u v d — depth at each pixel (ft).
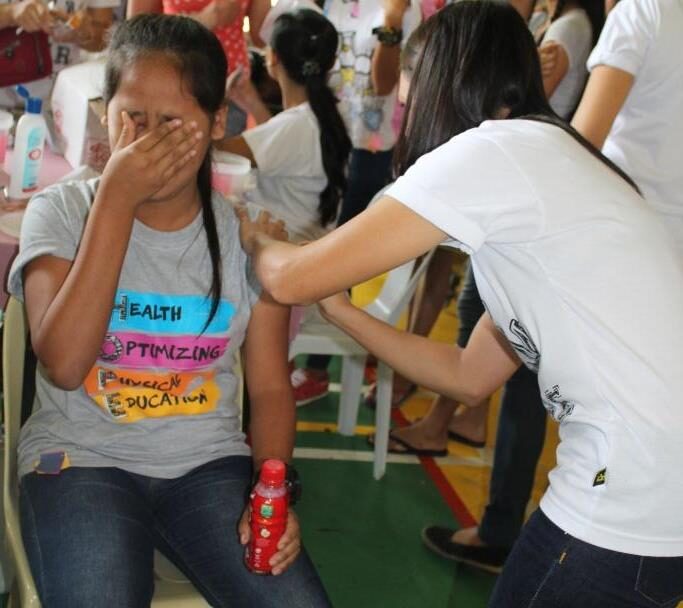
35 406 4.36
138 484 4.19
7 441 4.26
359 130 10.30
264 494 3.78
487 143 3.41
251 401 4.55
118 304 4.11
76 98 6.39
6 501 4.17
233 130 9.68
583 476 3.45
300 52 7.82
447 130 3.80
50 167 6.51
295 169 7.97
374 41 9.98
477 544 6.89
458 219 3.34
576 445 3.51
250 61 9.77
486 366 4.40
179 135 3.81
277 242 4.01
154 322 4.16
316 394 9.56
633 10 5.35
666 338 3.36
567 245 3.35
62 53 7.40
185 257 4.21
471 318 7.20
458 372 4.41
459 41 3.72
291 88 8.05
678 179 5.58
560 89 7.34
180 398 4.25
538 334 3.51
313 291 3.67
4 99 7.43
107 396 4.13
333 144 7.99
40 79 7.10
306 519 7.37
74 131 6.45
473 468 8.64
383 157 10.43
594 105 5.42
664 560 3.41
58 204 4.14
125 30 4.03
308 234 8.10
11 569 4.15
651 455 3.31
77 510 3.82
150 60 3.92
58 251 4.01
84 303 3.72
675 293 3.44
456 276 13.50
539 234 3.36
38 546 3.72
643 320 3.35
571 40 7.09
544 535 3.58
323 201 8.14
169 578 4.19
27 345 4.72
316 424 9.11
